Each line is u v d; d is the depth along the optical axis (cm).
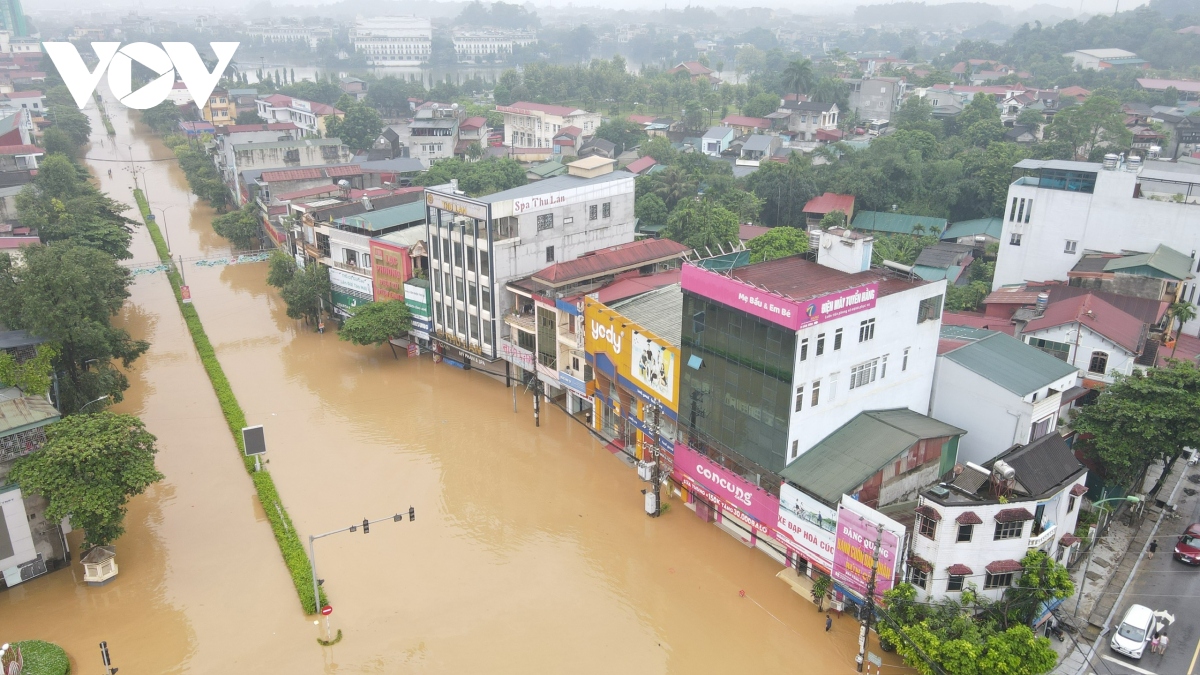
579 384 6681
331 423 6944
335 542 5306
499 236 7081
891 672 4184
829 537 4481
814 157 13412
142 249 11844
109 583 4959
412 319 8100
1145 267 6625
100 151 18838
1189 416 4809
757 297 4625
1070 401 5569
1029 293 7106
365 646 4431
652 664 4306
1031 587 4078
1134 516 5244
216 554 5250
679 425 5572
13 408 4972
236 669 4275
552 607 4738
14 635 4519
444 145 15225
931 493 4150
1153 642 4162
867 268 5447
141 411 7175
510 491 5919
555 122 16925
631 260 7544
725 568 5056
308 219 9206
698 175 11844
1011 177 10869
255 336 8919
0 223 10219
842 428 4991
